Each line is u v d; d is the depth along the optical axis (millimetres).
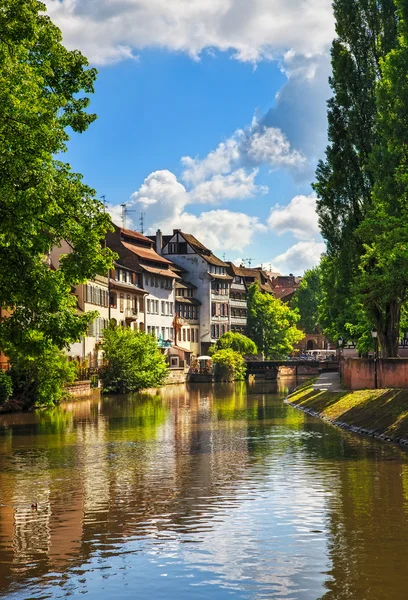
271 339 156625
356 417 39438
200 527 17938
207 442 33844
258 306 157375
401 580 14047
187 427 41094
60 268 28406
